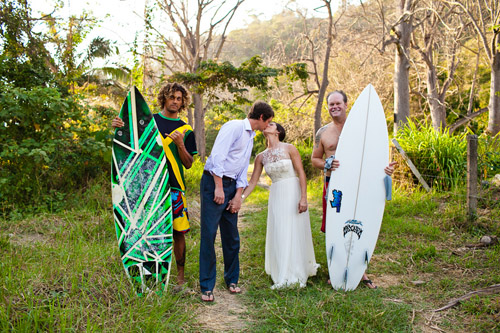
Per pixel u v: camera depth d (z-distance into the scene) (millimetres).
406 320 2672
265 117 3100
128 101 3178
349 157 3475
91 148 5730
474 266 3631
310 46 13820
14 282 2750
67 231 4441
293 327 2594
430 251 3969
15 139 5539
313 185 9766
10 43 7191
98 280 2973
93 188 5816
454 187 6258
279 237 3377
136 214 3100
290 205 3404
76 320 2410
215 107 16562
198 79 12359
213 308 2900
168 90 3131
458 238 4477
